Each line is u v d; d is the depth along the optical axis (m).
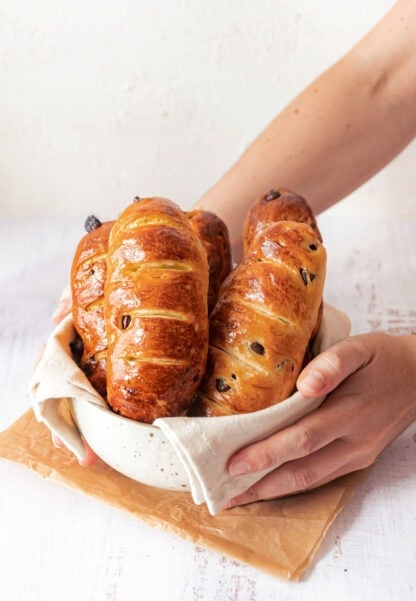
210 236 0.78
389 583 0.71
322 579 0.71
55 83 1.34
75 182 1.44
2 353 1.02
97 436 0.71
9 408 0.92
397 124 1.06
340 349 0.73
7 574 0.73
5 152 1.40
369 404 0.76
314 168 1.05
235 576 0.72
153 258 0.66
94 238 0.74
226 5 1.28
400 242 1.23
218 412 0.68
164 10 1.28
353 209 1.46
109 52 1.31
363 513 0.78
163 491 0.79
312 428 0.71
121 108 1.36
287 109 1.07
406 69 1.04
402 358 0.79
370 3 1.27
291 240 0.70
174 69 1.33
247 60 1.32
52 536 0.76
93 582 0.72
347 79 1.05
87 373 0.73
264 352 0.68
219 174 1.42
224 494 0.70
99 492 0.79
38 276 1.18
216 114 1.37
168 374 0.65
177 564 0.73
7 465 0.84
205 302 0.68
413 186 1.43
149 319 0.65
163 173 1.43
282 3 1.27
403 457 0.84
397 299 1.10
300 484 0.74
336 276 1.15
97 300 0.73
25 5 1.27
